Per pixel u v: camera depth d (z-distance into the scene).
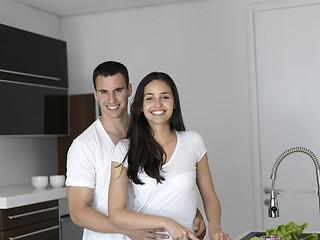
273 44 4.38
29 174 4.70
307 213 4.29
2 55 3.81
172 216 2.14
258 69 4.43
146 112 2.12
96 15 5.04
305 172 4.30
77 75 5.12
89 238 2.34
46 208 3.91
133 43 4.88
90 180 2.26
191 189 2.19
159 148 2.14
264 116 4.41
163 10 4.76
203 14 4.61
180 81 4.69
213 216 2.28
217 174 4.55
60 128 4.48
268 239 1.92
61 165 4.86
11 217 3.52
